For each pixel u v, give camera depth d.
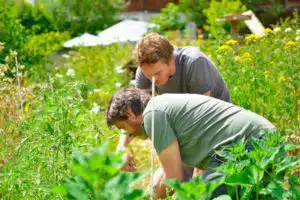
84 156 1.46
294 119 5.23
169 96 2.99
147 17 23.28
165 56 3.35
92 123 3.59
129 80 8.77
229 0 16.52
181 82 3.66
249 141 2.83
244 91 5.64
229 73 5.95
